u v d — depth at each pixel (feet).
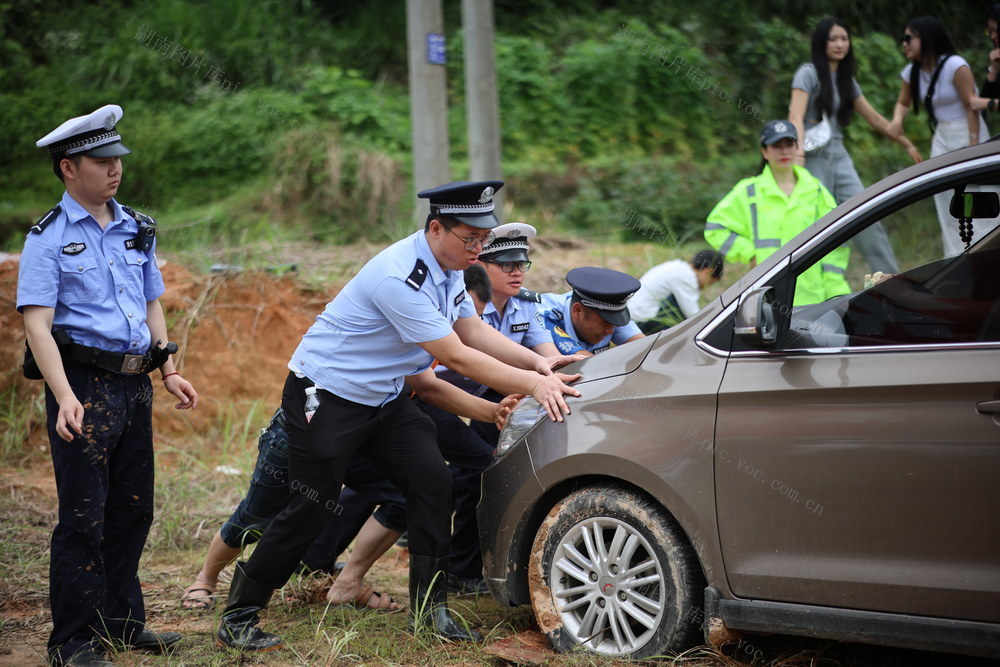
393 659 16.80
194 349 32.99
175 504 25.72
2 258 33.88
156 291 16.98
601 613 16.24
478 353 16.52
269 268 35.58
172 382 17.24
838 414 14.17
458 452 19.76
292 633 18.08
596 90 58.49
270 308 34.27
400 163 51.37
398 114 56.85
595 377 16.60
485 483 17.47
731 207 26.81
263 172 52.80
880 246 15.76
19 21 61.57
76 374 15.69
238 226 47.93
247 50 59.57
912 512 13.64
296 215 49.88
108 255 15.84
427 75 33.88
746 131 59.11
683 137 58.03
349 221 49.21
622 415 15.88
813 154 29.84
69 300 15.56
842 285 15.40
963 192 15.26
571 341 20.52
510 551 17.11
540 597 16.76
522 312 20.22
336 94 56.18
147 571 22.13
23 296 15.15
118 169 15.67
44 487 28.14
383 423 17.10
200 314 33.60
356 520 20.52
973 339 13.87
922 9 64.75
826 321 14.89
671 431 15.37
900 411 13.76
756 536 14.70
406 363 16.85
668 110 58.95
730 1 66.64
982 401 13.26
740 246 26.53
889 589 13.75
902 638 13.73
